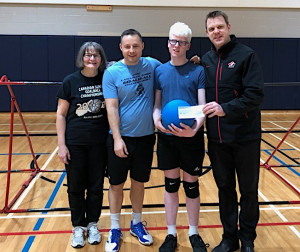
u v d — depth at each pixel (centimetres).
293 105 877
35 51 816
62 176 396
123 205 315
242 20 846
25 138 594
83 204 247
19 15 808
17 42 809
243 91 206
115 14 827
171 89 216
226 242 231
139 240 249
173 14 834
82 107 228
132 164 235
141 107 222
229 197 231
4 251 237
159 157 229
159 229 270
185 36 205
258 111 215
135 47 212
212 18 205
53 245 246
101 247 242
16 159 466
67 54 823
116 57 837
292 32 859
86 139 231
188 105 206
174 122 204
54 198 332
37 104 836
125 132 226
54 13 815
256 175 218
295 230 269
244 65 200
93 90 229
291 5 839
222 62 207
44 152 504
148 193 344
